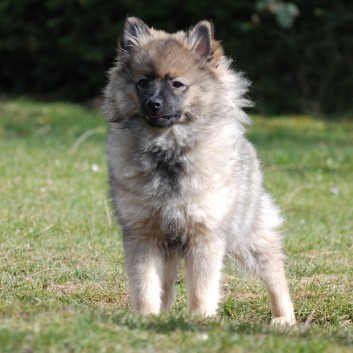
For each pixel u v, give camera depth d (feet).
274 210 34.60
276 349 23.72
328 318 32.42
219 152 29.78
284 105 94.94
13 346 22.47
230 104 31.42
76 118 86.33
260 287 36.32
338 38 92.63
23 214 45.96
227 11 90.74
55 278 35.19
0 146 67.56
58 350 22.53
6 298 30.96
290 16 80.64
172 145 29.48
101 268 37.04
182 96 30.22
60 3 94.53
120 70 31.37
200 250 29.71
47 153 65.62
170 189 29.25
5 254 38.17
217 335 24.64
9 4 97.60
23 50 99.96
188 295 29.94
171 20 92.94
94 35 94.99
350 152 72.38
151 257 29.94
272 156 69.26
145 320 26.11
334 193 57.67
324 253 41.63
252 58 93.20
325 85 94.27
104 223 45.50
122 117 30.86
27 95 102.12
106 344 23.11
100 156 66.18
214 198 29.30
